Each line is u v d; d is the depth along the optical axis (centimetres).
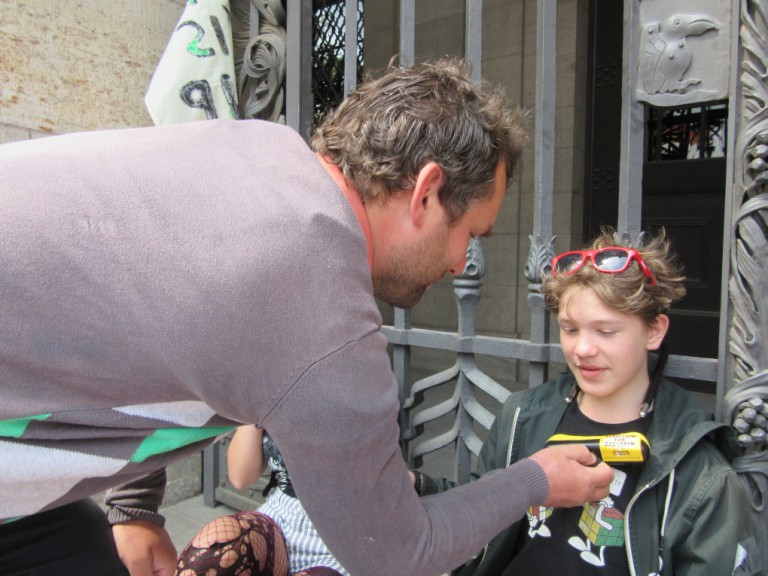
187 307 71
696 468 114
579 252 124
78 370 77
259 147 88
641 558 115
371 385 76
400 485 81
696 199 356
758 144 120
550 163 155
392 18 474
